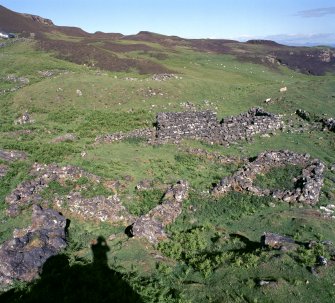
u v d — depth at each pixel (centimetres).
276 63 14462
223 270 2142
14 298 1961
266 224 2781
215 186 3447
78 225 2806
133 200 3216
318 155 4378
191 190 3378
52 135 4959
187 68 10888
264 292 1898
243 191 3353
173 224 2859
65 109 6075
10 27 13438
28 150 4172
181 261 2325
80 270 2152
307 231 2600
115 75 8019
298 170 3650
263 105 6525
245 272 2092
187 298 1941
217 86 7688
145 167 3894
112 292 1947
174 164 4003
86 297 1889
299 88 7138
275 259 2148
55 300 1897
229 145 4538
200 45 17050
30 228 2603
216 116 5597
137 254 2367
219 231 2734
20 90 6644
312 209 3038
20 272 2164
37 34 13100
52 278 2083
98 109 6197
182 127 4750
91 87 6731
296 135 4956
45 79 7294
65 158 4025
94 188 3288
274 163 3778
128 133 4862
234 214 3034
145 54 12319
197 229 2720
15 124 5375
